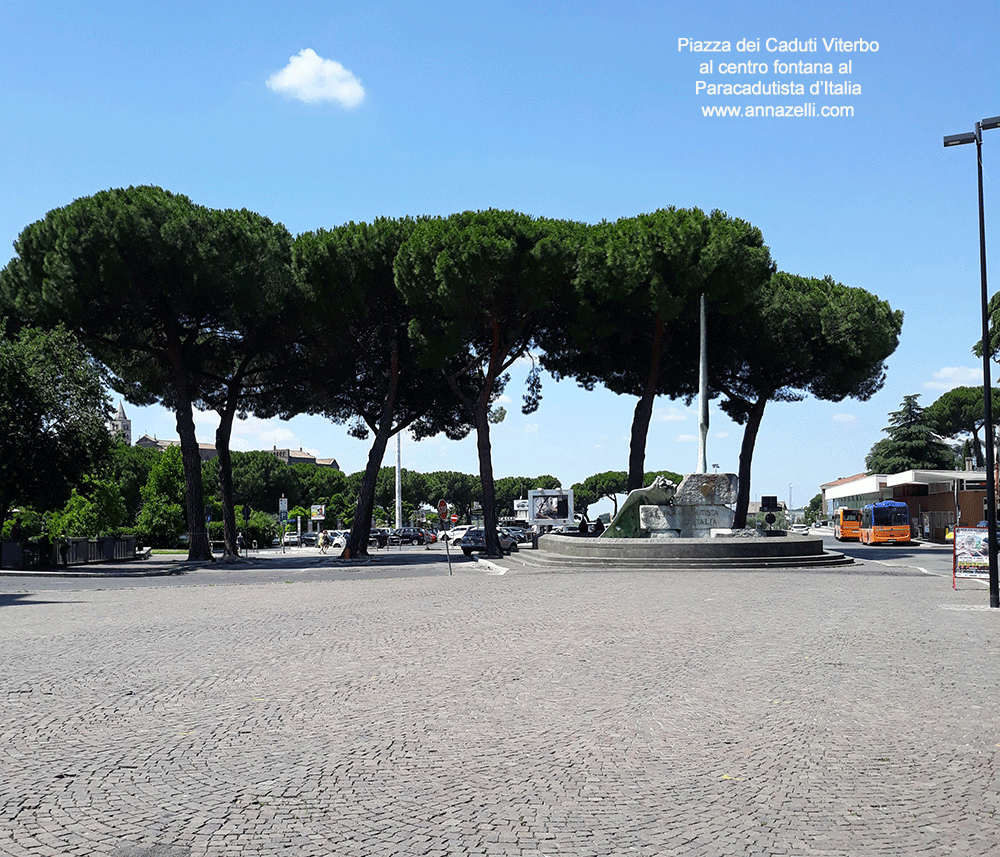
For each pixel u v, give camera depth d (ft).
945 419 288.10
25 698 29.58
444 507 105.50
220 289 118.93
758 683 31.42
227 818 18.15
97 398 113.91
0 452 104.53
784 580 78.33
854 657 36.60
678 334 136.98
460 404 155.53
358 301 127.34
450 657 37.42
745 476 155.53
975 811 18.40
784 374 148.36
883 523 186.60
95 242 114.52
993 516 57.11
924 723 25.66
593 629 45.75
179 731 25.16
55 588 87.10
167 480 214.28
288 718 26.66
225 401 157.48
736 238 121.49
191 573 114.73
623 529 112.98
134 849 16.53
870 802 19.02
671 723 25.93
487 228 119.75
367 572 108.78
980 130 61.87
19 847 16.62
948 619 49.34
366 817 18.20
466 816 18.26
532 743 23.82
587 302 123.54
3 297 123.13
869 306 143.02
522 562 120.26
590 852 16.39
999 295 180.55
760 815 18.29
